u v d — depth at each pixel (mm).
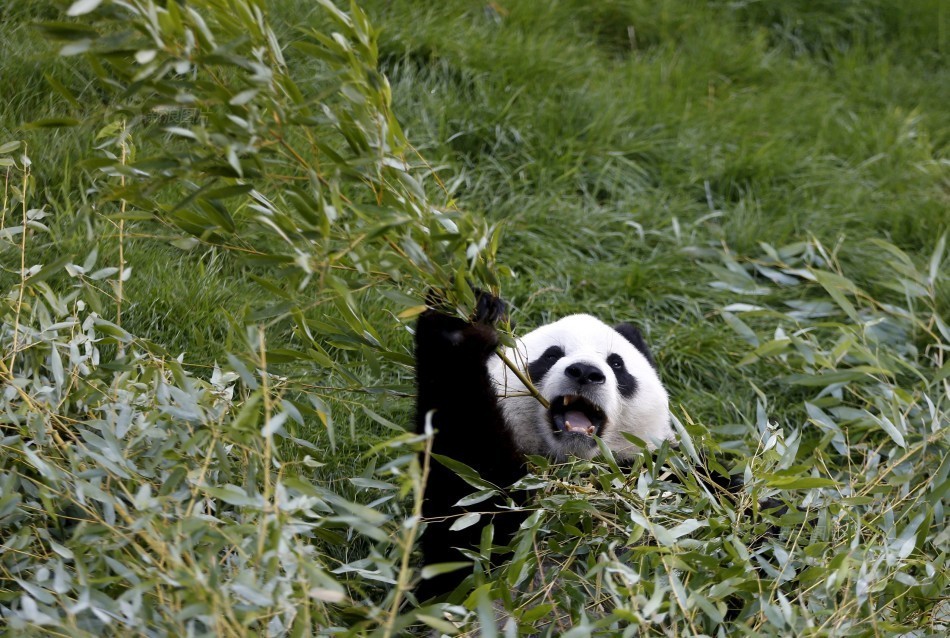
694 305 14422
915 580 8617
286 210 9406
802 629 7555
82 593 6605
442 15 17734
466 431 8578
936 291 14344
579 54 18328
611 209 15812
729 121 17922
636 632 7426
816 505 9227
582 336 10766
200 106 7188
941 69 21094
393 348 12516
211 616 6465
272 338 11328
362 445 11164
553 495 8898
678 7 20531
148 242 12523
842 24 21594
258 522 7102
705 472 10125
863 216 16266
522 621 7590
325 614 7535
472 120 16109
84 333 9898
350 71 7492
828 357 12398
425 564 8898
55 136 13297
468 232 8203
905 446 10305
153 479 8156
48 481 8094
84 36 6535
